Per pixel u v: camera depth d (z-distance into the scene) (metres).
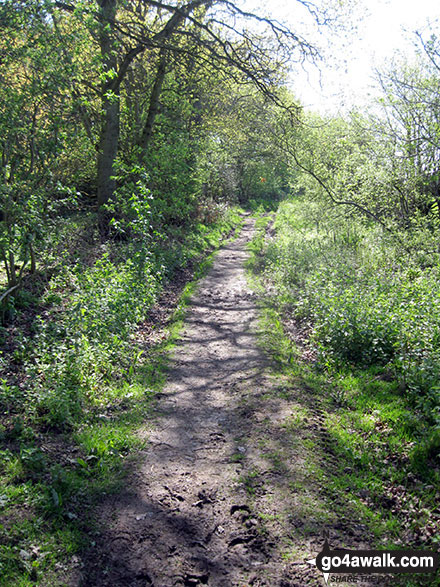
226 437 5.65
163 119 17.56
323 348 8.05
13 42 7.97
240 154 29.34
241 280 13.77
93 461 4.94
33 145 8.13
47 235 8.56
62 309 8.94
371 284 10.24
